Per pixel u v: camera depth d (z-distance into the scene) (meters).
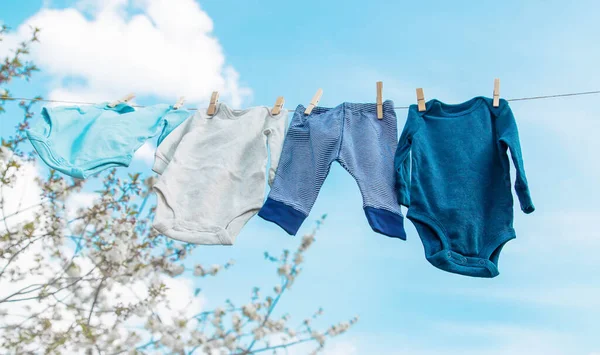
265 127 1.43
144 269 1.29
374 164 1.32
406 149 1.32
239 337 1.28
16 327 1.23
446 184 1.32
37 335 1.22
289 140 1.40
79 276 1.26
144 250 1.33
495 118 1.36
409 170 1.33
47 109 1.36
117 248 1.24
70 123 1.38
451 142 1.35
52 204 1.29
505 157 1.30
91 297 1.29
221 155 1.37
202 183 1.32
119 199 1.31
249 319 1.29
